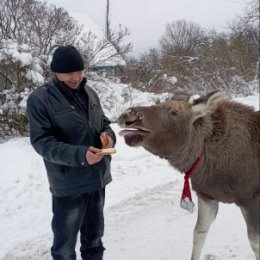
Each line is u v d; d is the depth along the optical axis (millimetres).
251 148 2414
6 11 7902
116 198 4312
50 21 8031
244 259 2941
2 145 6227
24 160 5348
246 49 13930
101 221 2576
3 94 7148
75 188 2312
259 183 2410
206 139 2422
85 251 2627
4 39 7383
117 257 3117
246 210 2455
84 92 2371
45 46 7820
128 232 3553
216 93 2361
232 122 2445
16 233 3619
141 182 4789
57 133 2277
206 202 2691
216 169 2426
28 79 7012
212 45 14469
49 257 3188
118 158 5641
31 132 2221
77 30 9430
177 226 3609
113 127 6672
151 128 2289
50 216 3930
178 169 2508
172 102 2418
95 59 8422
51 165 2303
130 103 8477
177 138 2361
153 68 13227
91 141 2354
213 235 3367
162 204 4129
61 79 2268
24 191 4570
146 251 3189
